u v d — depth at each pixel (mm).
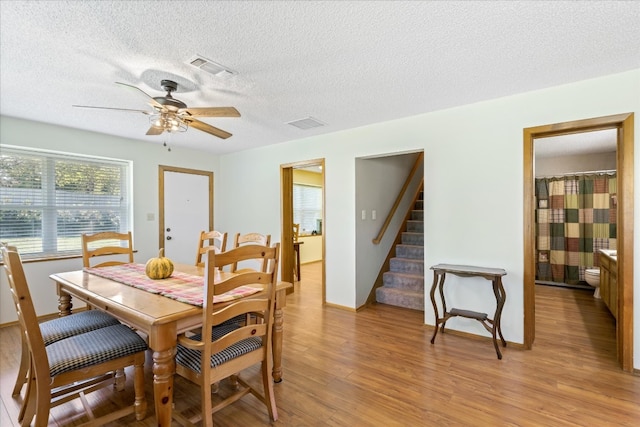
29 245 3516
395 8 1557
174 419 1694
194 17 1611
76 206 3861
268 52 1968
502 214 2805
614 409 1852
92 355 1622
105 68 2162
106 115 3197
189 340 1573
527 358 2512
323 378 2230
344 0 1489
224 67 2156
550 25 1711
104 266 2787
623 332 2301
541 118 2611
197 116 2383
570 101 2486
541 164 5410
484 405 1907
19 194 3449
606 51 1993
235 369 1659
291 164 4434
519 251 2729
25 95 2650
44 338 1868
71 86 2463
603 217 4582
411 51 1976
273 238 4695
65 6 1510
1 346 2748
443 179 3105
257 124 3580
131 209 4301
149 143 4465
